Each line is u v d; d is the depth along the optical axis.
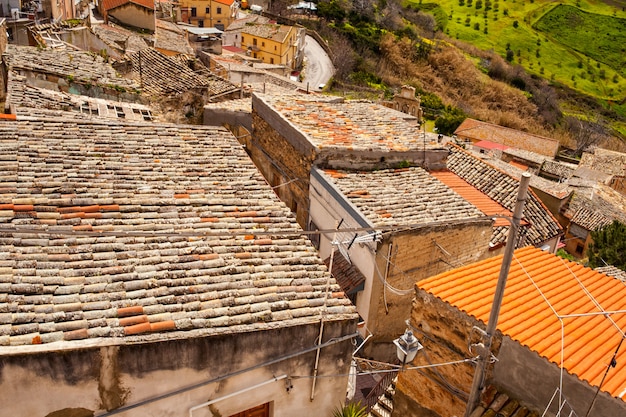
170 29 44.12
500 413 8.00
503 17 114.00
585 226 32.06
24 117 13.72
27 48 19.67
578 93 92.06
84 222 9.80
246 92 26.55
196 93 20.20
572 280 9.88
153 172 12.29
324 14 80.50
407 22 96.31
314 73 63.12
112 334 7.18
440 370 9.28
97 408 7.28
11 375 6.62
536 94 82.38
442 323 9.05
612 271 20.11
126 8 37.97
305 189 16.09
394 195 14.66
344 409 9.05
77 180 11.23
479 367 7.73
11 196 10.13
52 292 7.79
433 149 17.50
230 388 8.03
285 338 8.08
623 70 100.12
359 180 15.15
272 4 83.81
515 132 52.69
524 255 10.74
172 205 10.96
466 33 107.62
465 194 17.08
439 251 14.27
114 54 27.58
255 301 8.37
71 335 7.03
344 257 14.30
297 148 16.33
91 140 13.25
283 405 8.72
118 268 8.48
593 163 48.50
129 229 9.82
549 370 7.66
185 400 7.75
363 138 16.78
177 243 9.47
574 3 119.44
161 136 14.35
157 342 7.19
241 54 57.78
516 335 8.06
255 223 10.81
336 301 8.78
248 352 7.88
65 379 6.93
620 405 6.99
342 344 8.67
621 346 8.13
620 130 80.69
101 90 18.50
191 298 8.15
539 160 44.06
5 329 6.94
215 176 12.71
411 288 14.34
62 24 28.81
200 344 7.46
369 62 70.12
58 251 8.73
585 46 106.88
